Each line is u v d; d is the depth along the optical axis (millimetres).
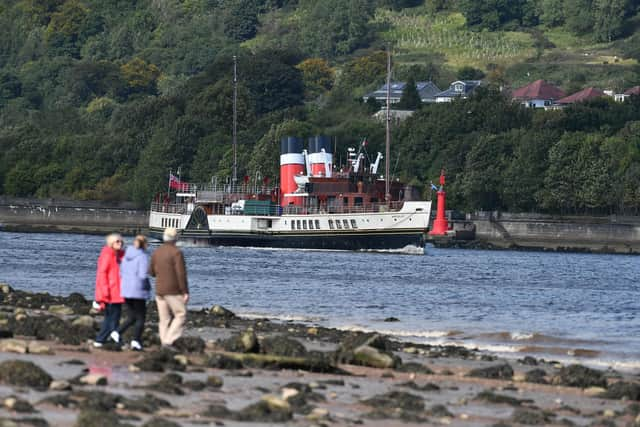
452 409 92062
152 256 113625
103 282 112625
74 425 75938
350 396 94750
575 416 92062
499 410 92500
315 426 80625
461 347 141875
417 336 155500
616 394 101938
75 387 89625
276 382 99188
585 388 106625
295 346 116188
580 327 174625
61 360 103438
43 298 172250
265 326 152375
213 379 95688
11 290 178000
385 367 113625
